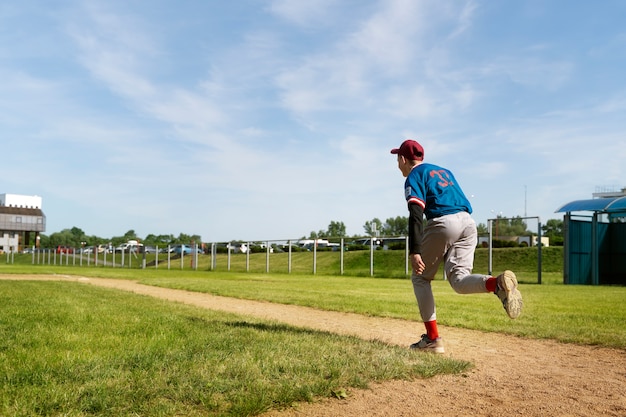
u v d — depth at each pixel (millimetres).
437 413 2934
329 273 29172
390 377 3609
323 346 4406
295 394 3070
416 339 5582
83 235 145875
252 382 3260
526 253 28656
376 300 10062
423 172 4723
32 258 67562
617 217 22891
